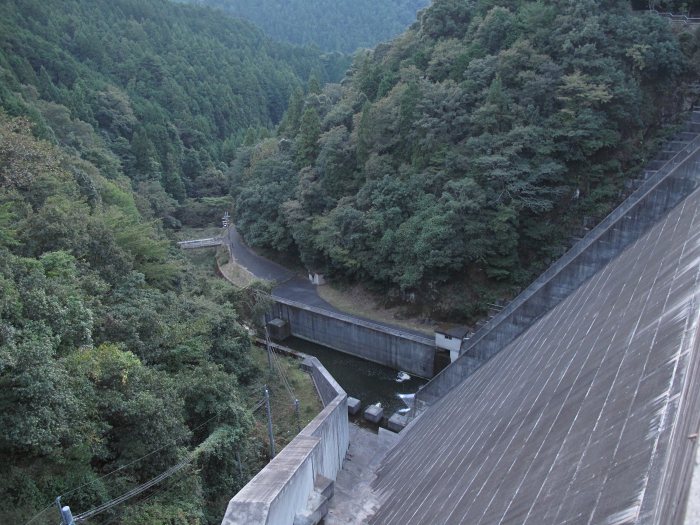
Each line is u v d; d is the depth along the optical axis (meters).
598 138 41.06
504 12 47.81
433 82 50.34
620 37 42.88
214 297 36.03
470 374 26.98
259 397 29.28
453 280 42.69
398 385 39.78
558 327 19.86
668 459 6.11
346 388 39.72
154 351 22.17
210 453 19.14
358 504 19.98
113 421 16.61
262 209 59.09
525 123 41.72
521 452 11.98
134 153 77.25
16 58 69.19
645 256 18.23
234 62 133.00
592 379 12.24
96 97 82.62
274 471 17.09
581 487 8.15
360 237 45.91
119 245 29.94
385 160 47.69
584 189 42.56
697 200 18.17
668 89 44.16
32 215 24.58
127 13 130.88
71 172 38.03
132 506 15.62
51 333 15.47
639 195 31.66
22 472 13.72
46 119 62.00
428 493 15.33
